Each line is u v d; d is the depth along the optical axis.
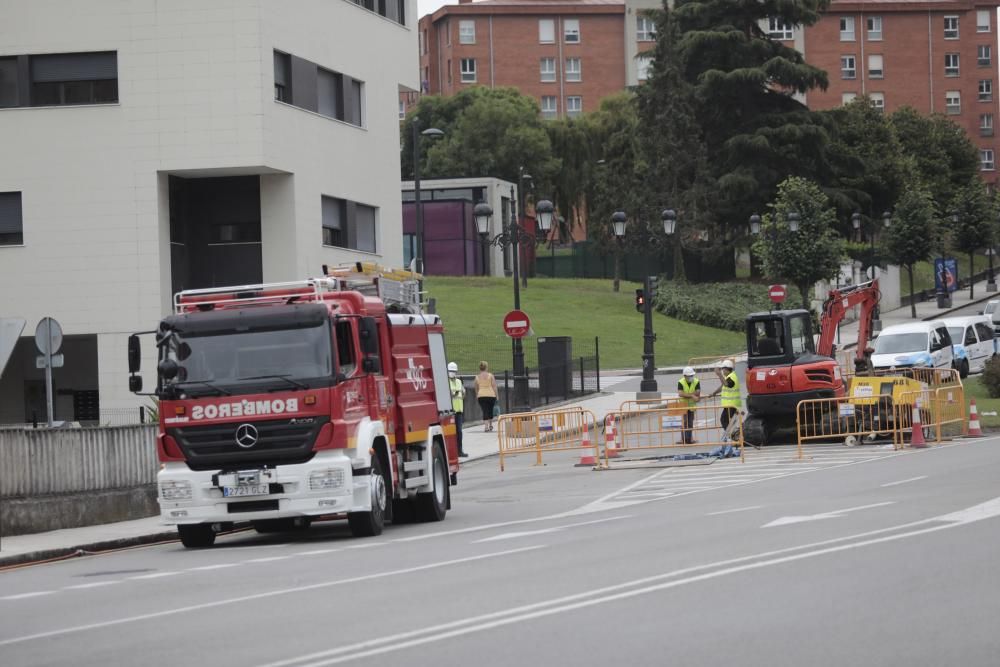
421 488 47.56
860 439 71.19
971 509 37.59
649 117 192.38
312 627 24.03
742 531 36.09
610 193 193.62
